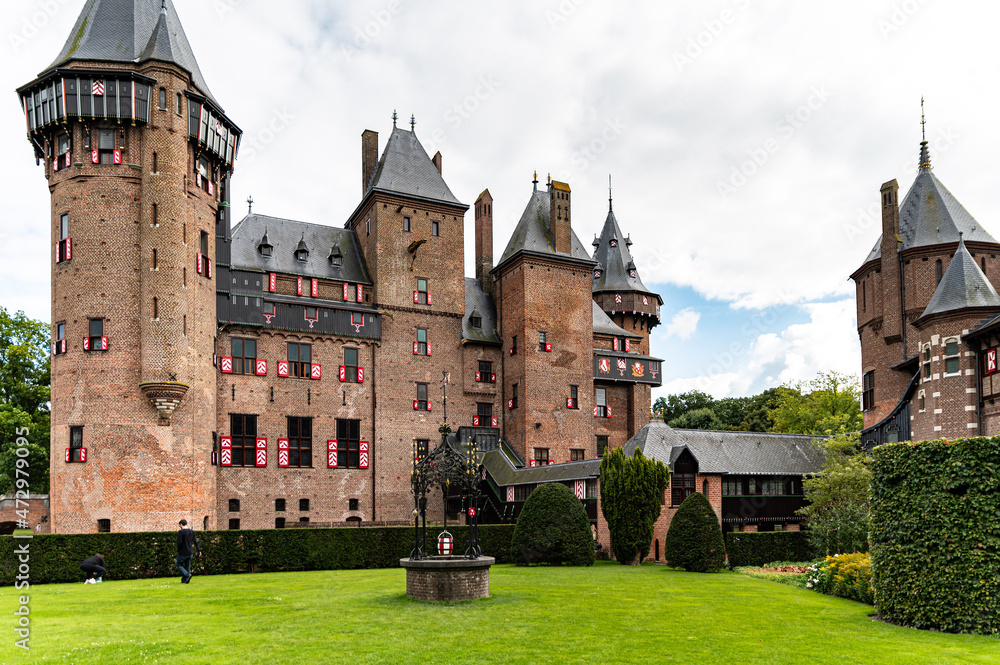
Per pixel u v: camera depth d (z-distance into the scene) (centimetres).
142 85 3984
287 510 4769
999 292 4225
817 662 1389
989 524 1686
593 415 5891
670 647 1514
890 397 4478
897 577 1811
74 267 3944
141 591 2441
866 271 4750
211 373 4338
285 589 2481
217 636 1598
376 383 5209
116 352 3888
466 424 5603
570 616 1872
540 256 5759
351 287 5331
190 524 3978
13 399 5462
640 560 3622
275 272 5038
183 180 4091
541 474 4578
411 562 2144
